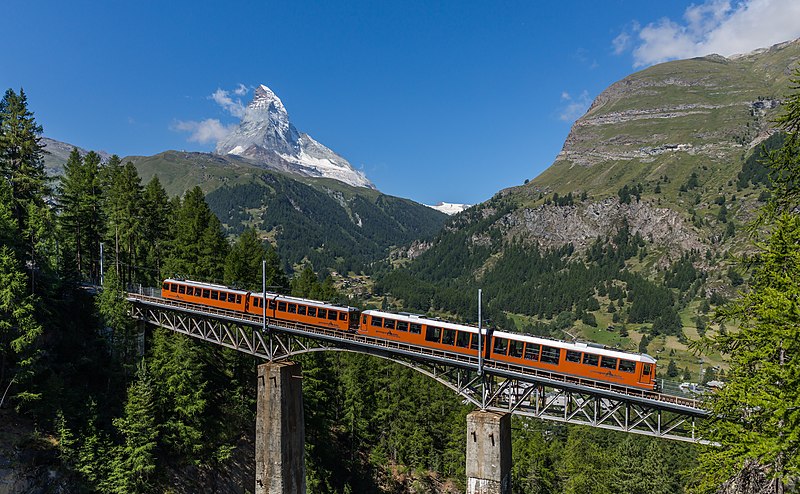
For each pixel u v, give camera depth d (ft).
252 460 180.86
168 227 241.96
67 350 154.71
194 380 158.51
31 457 122.01
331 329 157.69
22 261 141.90
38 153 180.86
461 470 217.97
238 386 189.16
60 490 124.26
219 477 163.84
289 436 100.07
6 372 131.54
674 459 211.00
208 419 168.25
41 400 132.36
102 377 159.53
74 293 170.50
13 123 171.12
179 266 213.05
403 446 225.15
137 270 222.28
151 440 143.02
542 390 130.72
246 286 214.69
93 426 136.36
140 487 135.64
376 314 149.48
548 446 234.38
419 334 141.90
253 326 165.58
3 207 140.15
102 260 194.29
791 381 42.34
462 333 136.77
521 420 250.37
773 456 41.75
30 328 128.47
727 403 57.36
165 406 154.10
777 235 55.06
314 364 189.67
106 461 133.80
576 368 124.16
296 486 101.19
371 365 230.48
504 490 78.79
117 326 160.66
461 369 137.80
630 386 119.03
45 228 157.48
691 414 111.34
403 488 218.38
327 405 209.77
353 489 203.72
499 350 132.16
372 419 223.30
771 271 55.93
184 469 153.79
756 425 52.03
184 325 177.27
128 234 211.00
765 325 48.14
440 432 236.63
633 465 175.32
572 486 184.55
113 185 233.55
